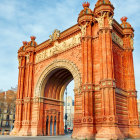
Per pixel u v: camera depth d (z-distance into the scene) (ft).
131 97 125.29
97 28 122.72
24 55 183.32
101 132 95.71
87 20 123.13
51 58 154.92
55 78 167.73
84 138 98.89
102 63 108.17
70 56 137.69
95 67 115.75
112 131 93.09
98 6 118.01
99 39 114.42
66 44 144.46
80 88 120.67
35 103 157.28
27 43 189.47
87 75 112.98
